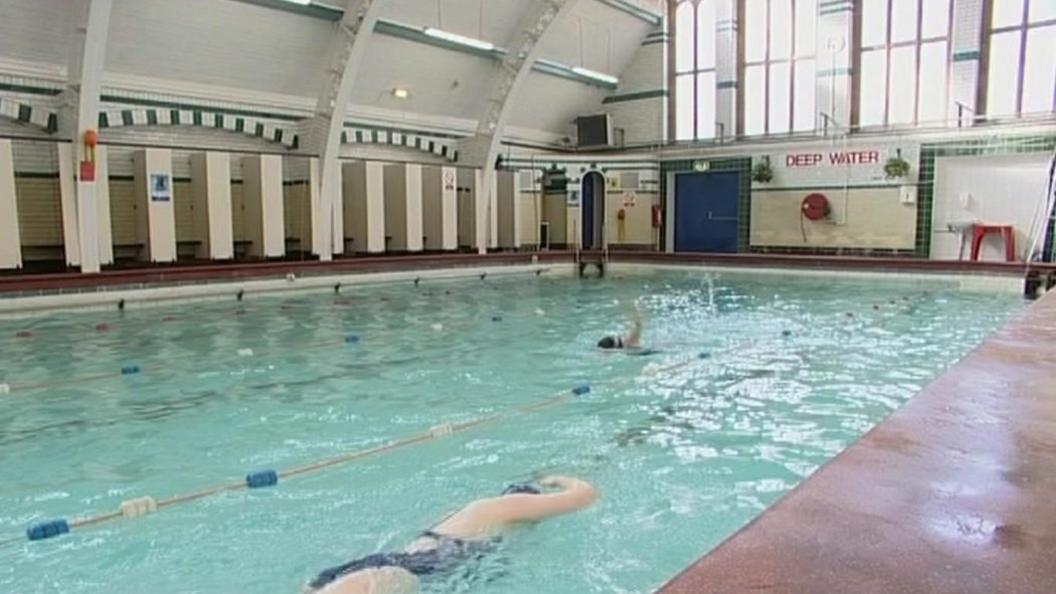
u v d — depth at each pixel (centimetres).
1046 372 268
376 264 1211
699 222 1650
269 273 1080
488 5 1344
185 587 252
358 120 1380
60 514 310
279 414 458
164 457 380
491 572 256
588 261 1499
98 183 989
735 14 1552
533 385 532
